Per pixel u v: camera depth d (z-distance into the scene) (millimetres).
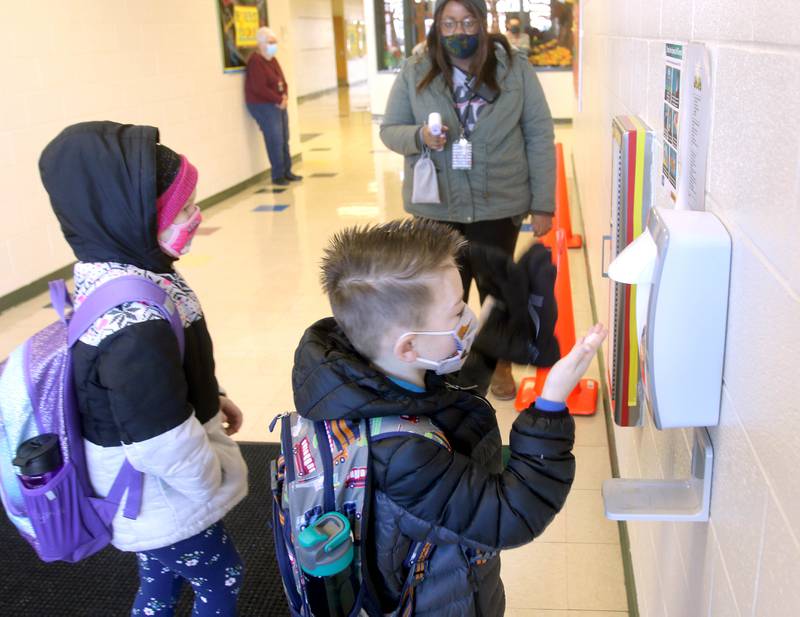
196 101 6504
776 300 671
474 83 2436
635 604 1771
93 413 1285
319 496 948
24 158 4359
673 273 859
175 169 1328
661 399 910
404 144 2529
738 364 812
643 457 1656
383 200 6719
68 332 1279
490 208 2566
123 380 1213
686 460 1116
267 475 2531
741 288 796
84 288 1293
